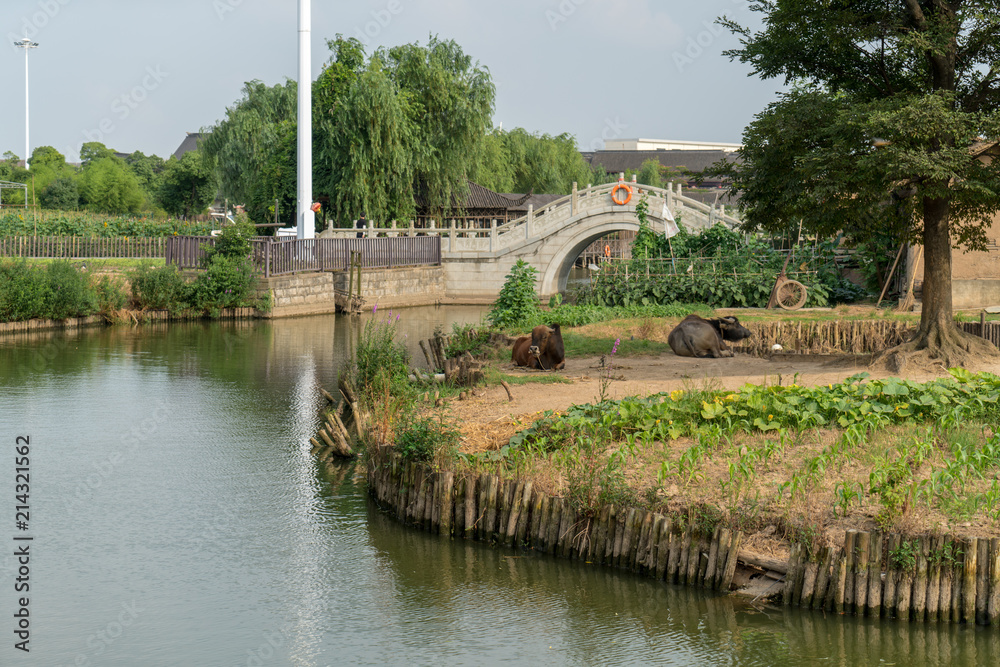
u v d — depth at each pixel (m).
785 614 8.14
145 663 7.60
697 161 134.88
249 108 66.19
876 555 7.96
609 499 9.40
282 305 36.97
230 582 9.34
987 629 7.70
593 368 17.03
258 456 14.12
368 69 50.22
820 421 11.18
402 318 37.84
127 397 18.73
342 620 8.46
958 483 9.17
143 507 11.64
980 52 15.38
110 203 74.81
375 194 49.59
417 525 10.72
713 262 28.86
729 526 8.74
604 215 43.56
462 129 53.75
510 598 8.80
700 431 11.03
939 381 12.43
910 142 13.77
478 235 50.62
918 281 23.61
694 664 7.47
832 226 15.44
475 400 14.52
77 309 31.67
